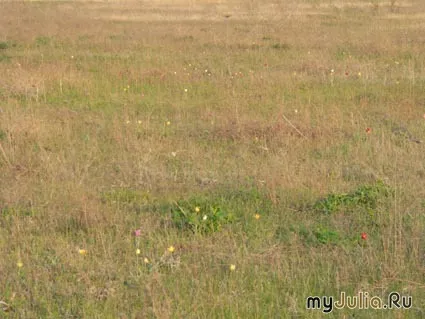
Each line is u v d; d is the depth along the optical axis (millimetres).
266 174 11055
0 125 13500
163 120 14820
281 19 33719
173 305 7242
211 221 9125
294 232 9039
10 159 11922
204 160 12125
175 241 8719
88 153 12336
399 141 13039
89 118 14883
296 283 7676
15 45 25516
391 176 11227
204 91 17516
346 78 18766
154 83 18359
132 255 8414
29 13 36438
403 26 30609
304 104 15914
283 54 23172
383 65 20797
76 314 7172
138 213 9789
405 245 8477
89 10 39188
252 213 9648
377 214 9531
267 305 7281
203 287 7605
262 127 13633
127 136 13359
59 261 8266
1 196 10320
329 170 11508
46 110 15461
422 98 16594
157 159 12148
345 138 13289
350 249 8508
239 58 22438
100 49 24453
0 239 8867
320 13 37219
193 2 43312
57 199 10141
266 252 8438
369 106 15820
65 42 26281
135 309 7227
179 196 10422
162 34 28406
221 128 13781
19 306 7293
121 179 11219
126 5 42500
